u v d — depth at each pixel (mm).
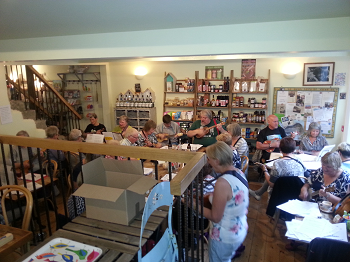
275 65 4902
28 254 1034
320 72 4660
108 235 1191
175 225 2268
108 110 6051
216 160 1751
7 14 2193
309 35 2432
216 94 5320
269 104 5043
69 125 6398
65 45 3195
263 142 4344
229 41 2645
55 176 2943
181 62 5441
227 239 1712
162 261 1147
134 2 1909
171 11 2137
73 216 1784
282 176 2621
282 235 2895
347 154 2742
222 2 1908
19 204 2057
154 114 5672
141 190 1219
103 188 1251
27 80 5477
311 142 3979
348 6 1993
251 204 3691
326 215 2059
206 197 2104
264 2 1904
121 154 1518
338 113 4691
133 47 2959
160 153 1423
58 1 1871
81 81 6250
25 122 3996
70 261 1005
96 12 2160
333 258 1538
